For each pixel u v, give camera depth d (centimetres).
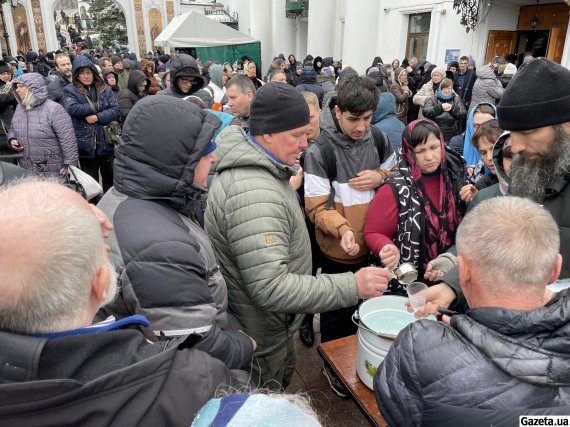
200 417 58
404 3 1310
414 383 90
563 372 77
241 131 152
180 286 102
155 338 103
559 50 1196
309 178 204
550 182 133
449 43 1234
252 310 154
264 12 2175
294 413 56
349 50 1380
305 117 146
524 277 85
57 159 381
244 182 138
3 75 553
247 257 135
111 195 124
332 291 137
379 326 145
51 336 67
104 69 643
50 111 369
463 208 199
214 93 547
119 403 64
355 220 206
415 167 186
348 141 205
